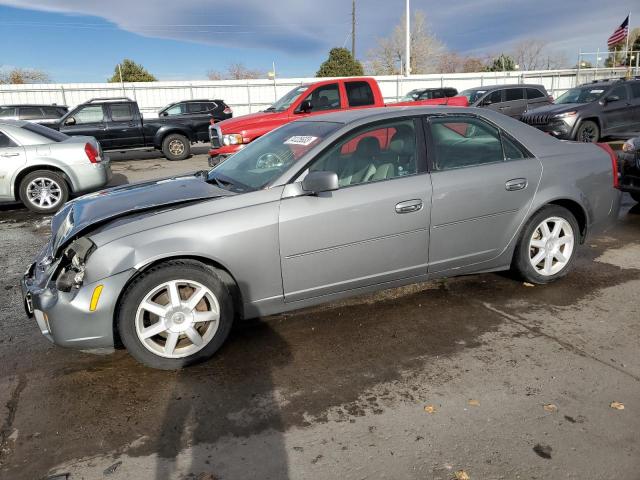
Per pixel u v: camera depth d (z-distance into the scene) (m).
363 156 3.68
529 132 4.24
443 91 18.97
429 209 3.72
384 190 3.60
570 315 3.87
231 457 2.45
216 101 17.72
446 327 3.72
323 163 3.54
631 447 2.43
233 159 4.28
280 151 3.84
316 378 3.11
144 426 2.70
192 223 3.17
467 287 4.44
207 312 3.24
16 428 2.71
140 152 18.66
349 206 3.48
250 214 3.28
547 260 4.31
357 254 3.58
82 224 3.21
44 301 3.05
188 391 3.01
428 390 2.95
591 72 30.66
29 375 3.24
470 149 3.97
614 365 3.16
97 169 8.58
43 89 25.72
